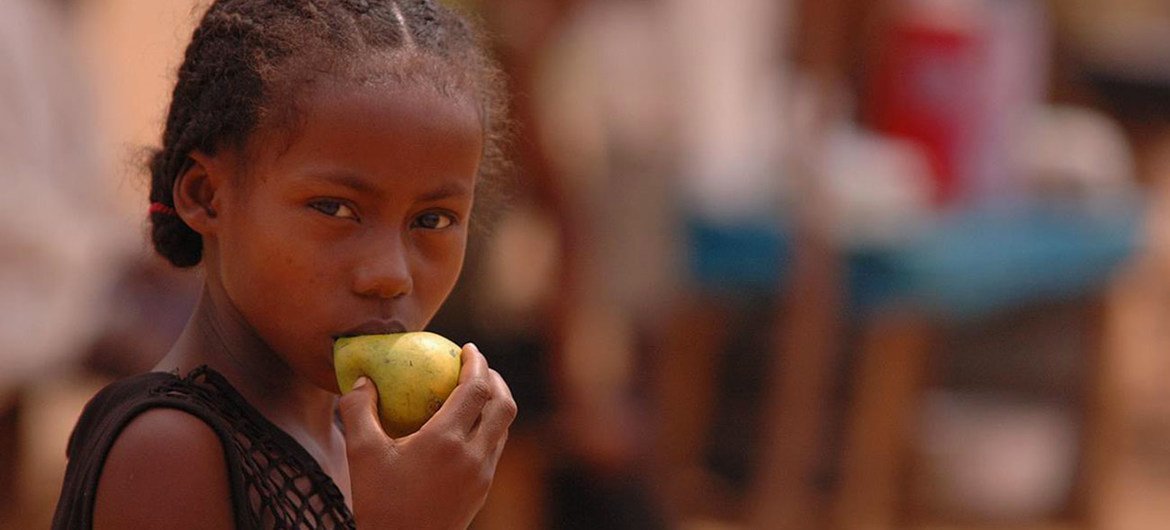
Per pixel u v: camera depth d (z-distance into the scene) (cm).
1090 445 2434
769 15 2081
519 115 1506
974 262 1883
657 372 2034
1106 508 2439
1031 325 2922
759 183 2008
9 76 1597
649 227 1973
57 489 2162
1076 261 2091
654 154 1973
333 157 641
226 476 639
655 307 1986
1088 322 2406
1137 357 3344
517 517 1566
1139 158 2681
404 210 653
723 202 2000
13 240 1595
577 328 1563
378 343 655
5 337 1599
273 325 664
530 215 1536
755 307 2102
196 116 678
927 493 2423
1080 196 2172
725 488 2316
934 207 1966
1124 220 2164
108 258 1759
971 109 1994
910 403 2125
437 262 671
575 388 1555
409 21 682
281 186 647
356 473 631
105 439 635
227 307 691
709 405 2317
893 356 2006
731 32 2062
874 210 1842
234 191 667
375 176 642
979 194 2034
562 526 1574
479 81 716
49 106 1655
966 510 2398
